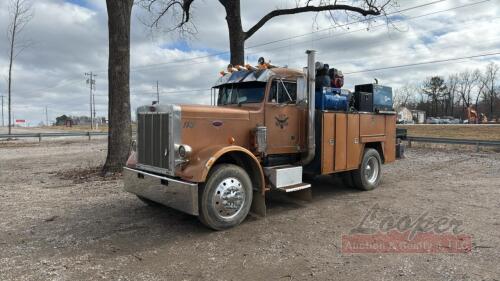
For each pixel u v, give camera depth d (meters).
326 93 7.34
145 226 5.69
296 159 7.21
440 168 11.55
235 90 6.95
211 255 4.50
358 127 8.02
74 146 22.03
